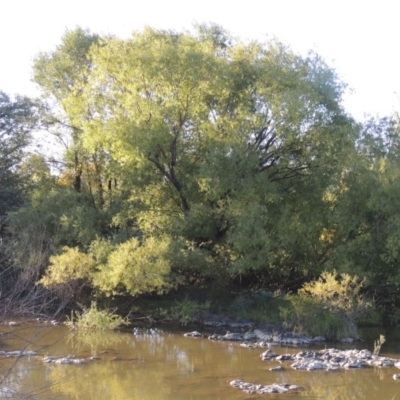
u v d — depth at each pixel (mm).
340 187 26641
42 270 24188
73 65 35031
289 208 26594
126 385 14648
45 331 21250
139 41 27328
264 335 21828
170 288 25422
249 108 26562
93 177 33375
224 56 28375
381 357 17938
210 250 27000
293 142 26453
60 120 34812
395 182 25641
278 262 27594
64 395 13609
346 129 26656
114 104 27125
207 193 26078
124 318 24641
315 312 22062
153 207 27938
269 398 13688
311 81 27547
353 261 25781
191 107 26266
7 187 32844
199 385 14758
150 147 25469
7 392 11273
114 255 23359
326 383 15094
